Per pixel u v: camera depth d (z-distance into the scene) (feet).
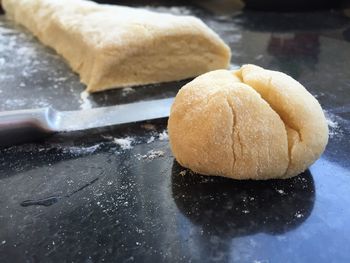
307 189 0.33
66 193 0.34
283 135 0.32
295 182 0.33
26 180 0.35
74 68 0.54
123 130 0.41
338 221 0.30
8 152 0.39
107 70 0.49
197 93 0.34
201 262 0.27
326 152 0.37
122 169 0.36
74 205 0.32
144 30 0.50
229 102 0.32
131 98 0.48
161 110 0.43
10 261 0.28
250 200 0.32
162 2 0.84
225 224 0.30
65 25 0.56
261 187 0.33
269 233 0.29
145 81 0.52
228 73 0.37
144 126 0.42
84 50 0.52
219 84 0.34
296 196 0.32
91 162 0.37
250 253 0.28
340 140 0.39
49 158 0.38
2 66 0.56
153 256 0.28
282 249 0.28
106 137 0.40
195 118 0.33
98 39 0.50
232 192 0.32
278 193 0.32
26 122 0.39
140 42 0.49
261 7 0.76
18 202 0.33
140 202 0.32
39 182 0.35
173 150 0.35
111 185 0.34
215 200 0.32
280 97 0.32
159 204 0.32
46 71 0.55
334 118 0.43
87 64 0.51
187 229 0.30
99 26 0.53
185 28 0.51
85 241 0.29
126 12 0.57
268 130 0.31
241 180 0.33
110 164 0.37
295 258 0.27
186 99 0.34
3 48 0.62
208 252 0.28
